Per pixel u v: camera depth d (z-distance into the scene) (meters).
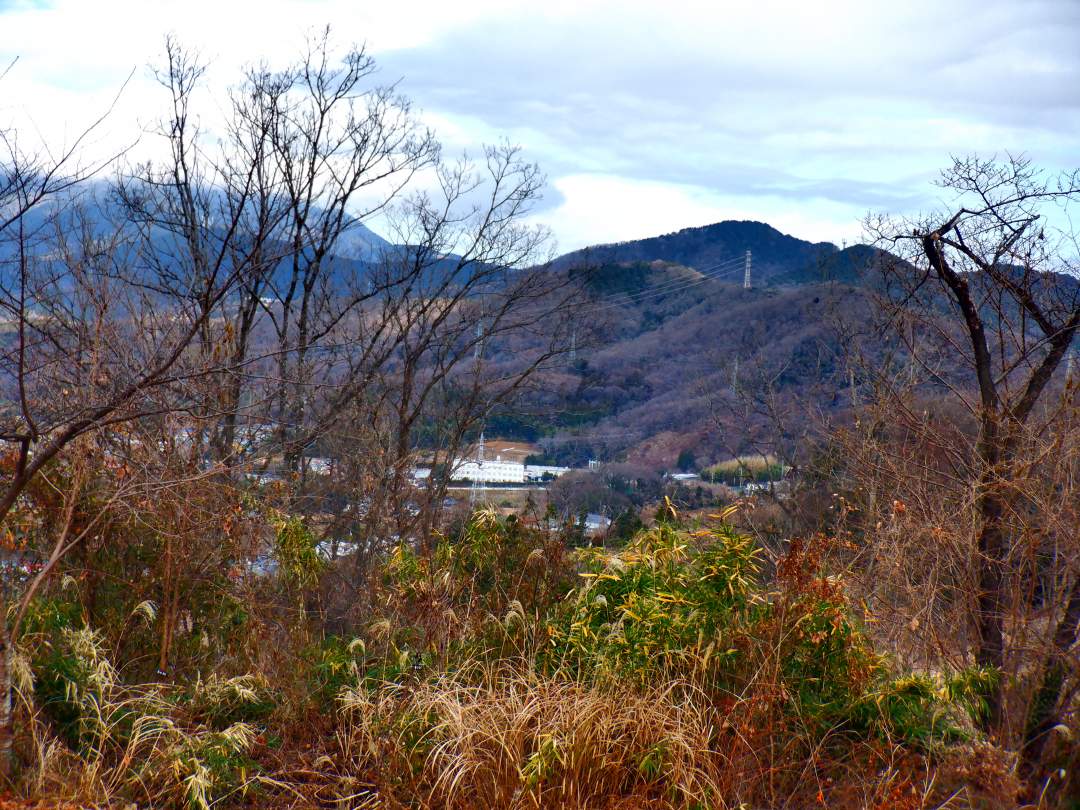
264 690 4.64
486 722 4.02
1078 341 5.40
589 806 3.71
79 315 4.57
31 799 3.38
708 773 3.80
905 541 4.67
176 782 3.77
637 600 4.68
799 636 4.40
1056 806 3.46
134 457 4.60
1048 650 3.76
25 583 4.64
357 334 10.54
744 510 5.59
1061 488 4.24
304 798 3.84
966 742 3.97
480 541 5.62
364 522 7.61
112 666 4.59
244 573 5.26
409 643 5.05
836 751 4.13
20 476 3.48
